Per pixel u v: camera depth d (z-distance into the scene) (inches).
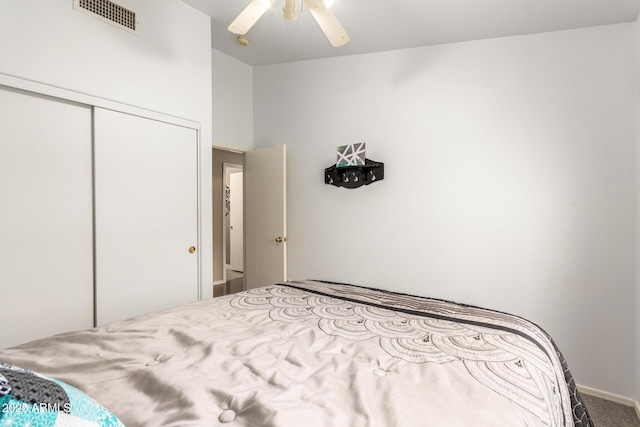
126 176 84.8
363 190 119.4
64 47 72.4
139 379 35.3
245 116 141.3
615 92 84.5
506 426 28.4
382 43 108.0
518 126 95.0
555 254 91.3
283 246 129.9
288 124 135.5
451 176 104.2
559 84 90.2
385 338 49.2
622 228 84.3
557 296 91.2
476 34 96.8
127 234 85.4
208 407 30.8
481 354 43.2
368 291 80.7
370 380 37.0
